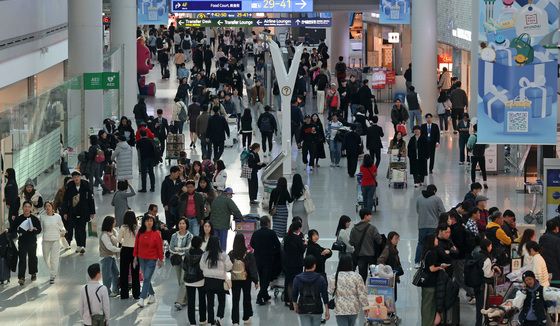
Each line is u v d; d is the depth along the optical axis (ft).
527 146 119.85
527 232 74.38
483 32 95.55
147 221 78.18
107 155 119.34
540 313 68.49
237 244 73.26
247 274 73.26
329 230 101.55
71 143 132.05
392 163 122.52
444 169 133.49
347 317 66.74
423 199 86.17
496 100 96.27
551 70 95.55
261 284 78.54
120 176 117.08
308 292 66.03
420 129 122.21
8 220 93.30
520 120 96.37
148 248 78.23
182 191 91.15
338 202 114.52
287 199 90.74
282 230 90.63
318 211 110.11
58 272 88.12
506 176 128.57
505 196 116.26
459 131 136.26
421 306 71.72
